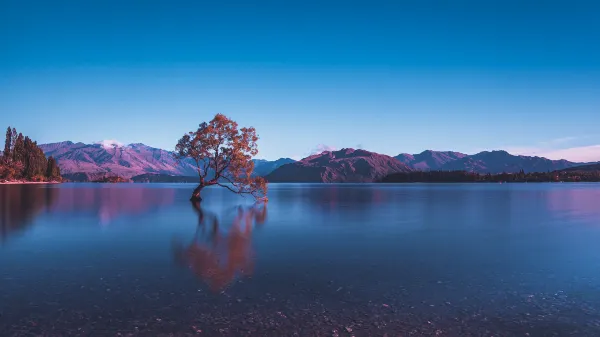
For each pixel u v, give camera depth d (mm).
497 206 55219
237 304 11969
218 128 57281
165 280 14484
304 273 15602
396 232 27578
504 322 10781
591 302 12336
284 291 13242
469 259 18422
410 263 17500
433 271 16062
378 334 9992
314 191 132250
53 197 72938
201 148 57875
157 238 24500
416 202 65062
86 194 89188
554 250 20859
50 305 11812
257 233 26953
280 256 18906
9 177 181125
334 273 15633
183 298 12469
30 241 23250
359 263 17453
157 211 44906
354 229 29234
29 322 10594
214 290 13305
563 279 14930
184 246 21625
